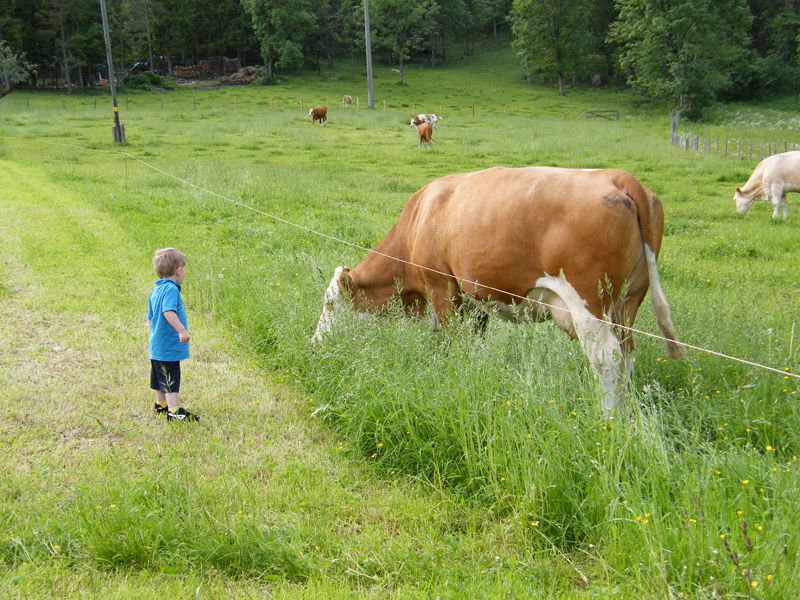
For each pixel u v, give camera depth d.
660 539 3.61
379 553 3.95
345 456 5.17
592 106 64.88
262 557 3.86
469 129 38.66
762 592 3.20
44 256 10.58
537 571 3.78
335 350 6.25
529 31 74.12
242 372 6.79
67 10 69.44
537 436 4.46
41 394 6.02
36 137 31.64
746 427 4.95
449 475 4.72
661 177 22.30
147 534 3.91
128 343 7.33
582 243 5.21
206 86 77.06
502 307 5.98
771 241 13.67
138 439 5.34
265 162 24.83
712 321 6.54
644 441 4.34
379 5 77.50
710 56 59.31
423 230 6.41
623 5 62.22
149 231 12.50
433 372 5.41
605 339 5.25
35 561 3.74
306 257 10.21
